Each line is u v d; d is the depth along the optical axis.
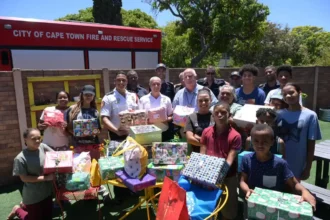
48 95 5.08
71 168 2.91
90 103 3.73
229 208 2.97
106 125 3.68
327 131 8.16
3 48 5.71
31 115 4.86
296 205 2.05
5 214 3.76
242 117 3.22
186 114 3.54
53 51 6.36
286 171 2.45
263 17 15.52
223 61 25.61
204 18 15.48
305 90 10.19
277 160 2.48
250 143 2.95
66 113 3.69
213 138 2.90
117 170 2.82
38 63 6.18
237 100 4.13
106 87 5.71
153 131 3.09
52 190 3.34
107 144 3.69
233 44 18.64
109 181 2.82
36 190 3.03
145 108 4.01
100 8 18.14
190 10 15.65
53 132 3.69
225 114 2.79
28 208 3.09
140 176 2.72
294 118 3.02
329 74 10.41
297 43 22.66
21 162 2.93
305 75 10.06
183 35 16.94
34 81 4.84
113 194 4.29
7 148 4.70
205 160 2.58
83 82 5.46
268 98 3.90
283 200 2.13
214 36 15.68
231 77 6.11
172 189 2.19
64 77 5.18
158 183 2.76
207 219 2.31
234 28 14.80
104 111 3.86
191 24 15.89
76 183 2.88
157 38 8.23
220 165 2.49
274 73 4.88
